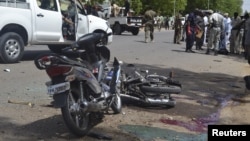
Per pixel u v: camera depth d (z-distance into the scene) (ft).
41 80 32.86
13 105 24.47
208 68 46.75
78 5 46.85
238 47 67.56
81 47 20.11
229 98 30.83
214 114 25.77
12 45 40.47
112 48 62.64
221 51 65.82
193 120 23.98
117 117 23.11
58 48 50.57
